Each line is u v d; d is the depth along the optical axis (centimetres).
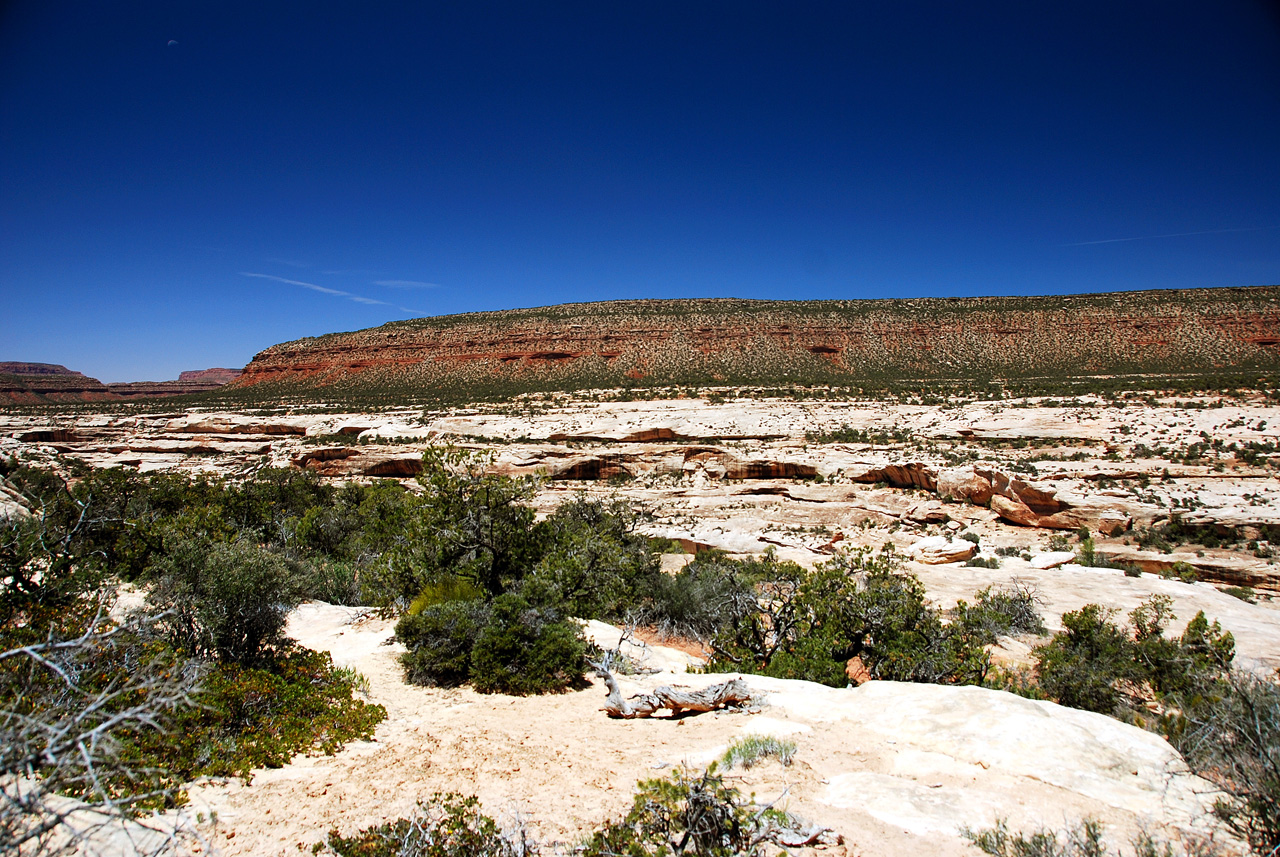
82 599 827
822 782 573
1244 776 468
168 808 498
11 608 780
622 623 1490
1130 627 1542
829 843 459
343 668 955
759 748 634
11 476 3011
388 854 444
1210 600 1941
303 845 481
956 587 2148
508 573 1452
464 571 1380
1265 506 3045
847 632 1139
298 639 1184
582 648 1002
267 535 2305
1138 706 995
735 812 451
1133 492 3403
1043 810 507
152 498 2256
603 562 1425
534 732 749
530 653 939
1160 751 620
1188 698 855
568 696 904
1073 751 604
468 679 970
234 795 551
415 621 1013
